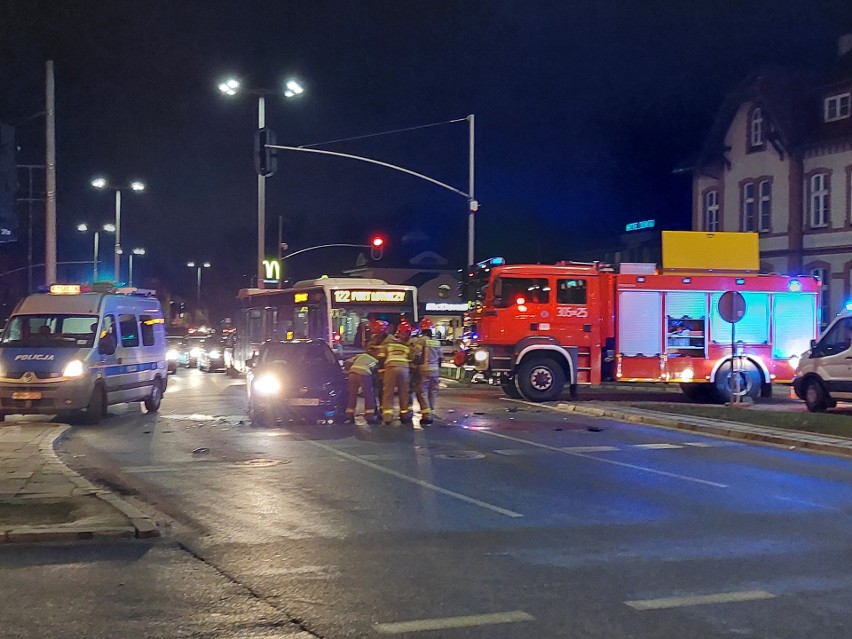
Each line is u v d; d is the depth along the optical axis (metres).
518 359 22.34
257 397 17.86
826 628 5.89
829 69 35.97
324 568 7.38
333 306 24.83
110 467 12.55
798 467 13.02
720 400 22.91
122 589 6.77
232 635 5.74
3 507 9.37
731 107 38.12
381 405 18.73
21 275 58.44
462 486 11.14
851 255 33.19
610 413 19.53
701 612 6.23
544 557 7.77
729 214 38.50
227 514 9.48
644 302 22.64
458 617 6.09
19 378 17.09
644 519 9.39
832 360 19.61
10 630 5.83
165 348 21.72
